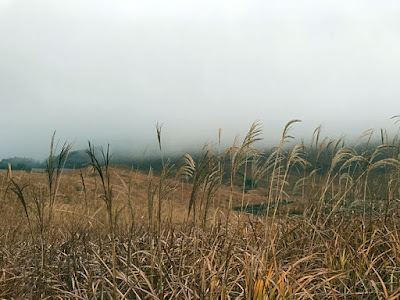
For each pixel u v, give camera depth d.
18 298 3.55
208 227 4.93
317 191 4.95
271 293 3.11
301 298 3.30
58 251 4.71
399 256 3.90
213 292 3.32
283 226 4.68
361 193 4.83
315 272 3.80
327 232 4.50
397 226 4.57
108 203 3.18
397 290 3.04
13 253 4.86
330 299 3.42
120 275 3.48
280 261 3.71
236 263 3.93
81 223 5.15
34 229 5.57
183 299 3.41
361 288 3.63
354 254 3.89
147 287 3.76
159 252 3.54
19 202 5.79
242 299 3.35
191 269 3.72
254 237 4.32
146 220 5.10
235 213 4.79
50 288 3.86
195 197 3.57
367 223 4.77
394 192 4.70
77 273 4.26
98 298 3.75
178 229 5.07
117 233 4.84
